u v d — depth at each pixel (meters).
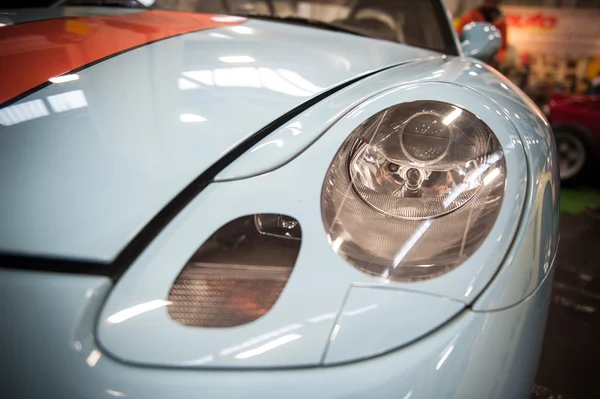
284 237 0.57
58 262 0.51
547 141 0.71
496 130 0.65
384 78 0.79
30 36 0.84
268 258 0.55
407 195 0.60
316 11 1.56
